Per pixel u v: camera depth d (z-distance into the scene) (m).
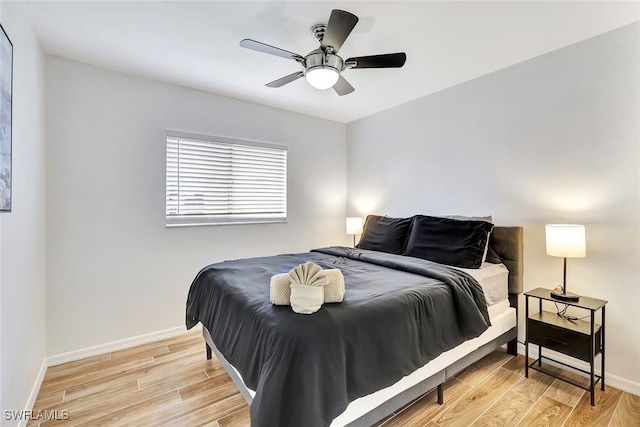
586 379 2.09
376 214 3.78
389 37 2.06
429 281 1.90
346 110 3.66
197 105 2.98
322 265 2.33
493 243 2.53
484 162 2.71
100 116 2.50
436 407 1.81
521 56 2.35
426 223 2.71
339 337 1.28
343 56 2.30
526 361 2.14
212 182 3.12
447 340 1.72
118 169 2.58
